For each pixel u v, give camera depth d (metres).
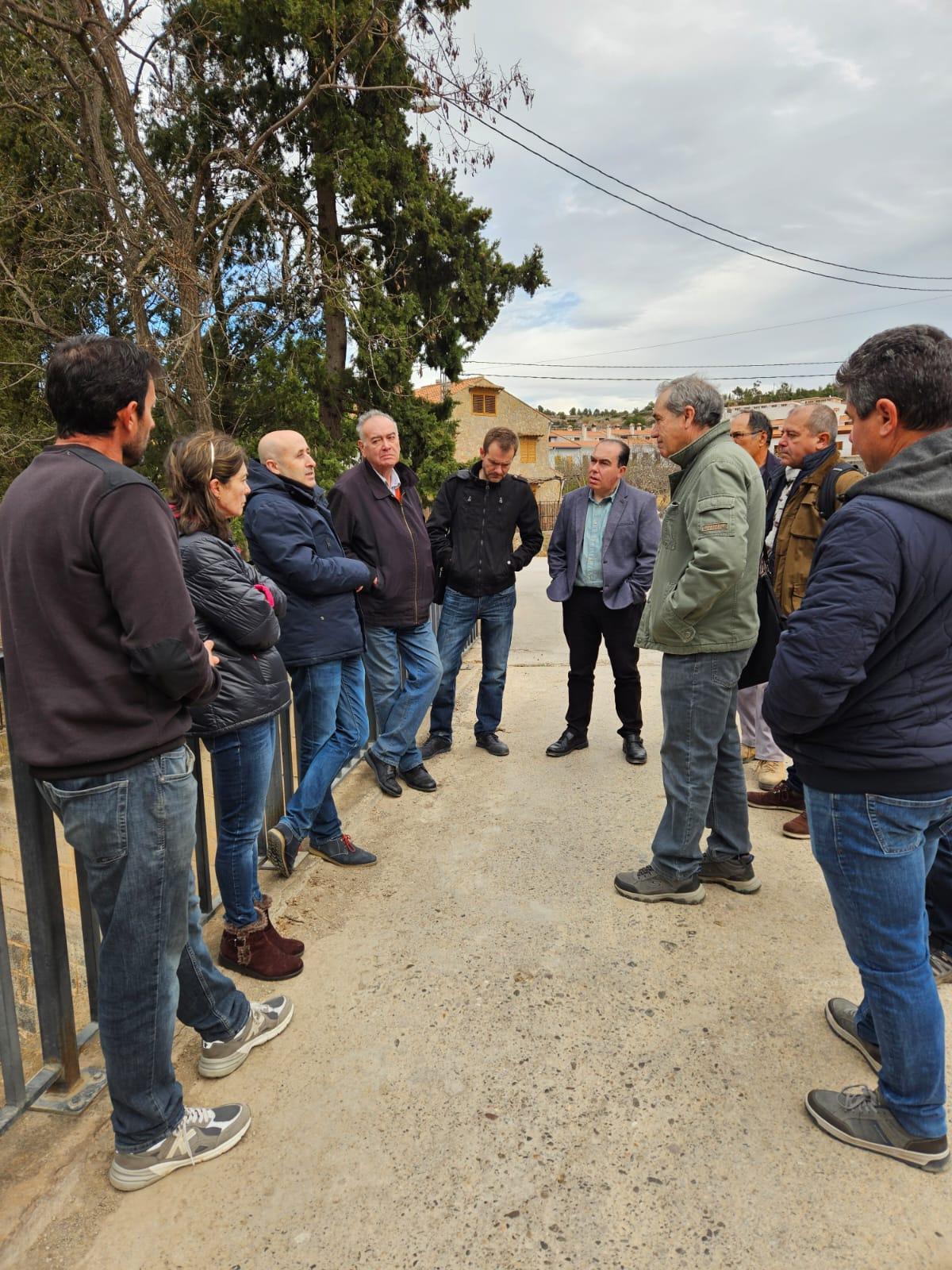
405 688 3.99
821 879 3.14
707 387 2.64
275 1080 2.09
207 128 13.61
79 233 12.77
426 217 14.85
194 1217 1.69
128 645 1.49
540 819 3.74
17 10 10.20
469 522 4.45
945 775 1.66
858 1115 1.85
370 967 2.58
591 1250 1.60
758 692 3.89
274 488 2.96
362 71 13.21
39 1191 1.73
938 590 1.59
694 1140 1.87
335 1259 1.59
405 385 15.13
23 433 13.38
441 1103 2.00
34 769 1.54
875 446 1.71
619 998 2.40
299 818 3.09
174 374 12.16
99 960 1.65
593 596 4.44
